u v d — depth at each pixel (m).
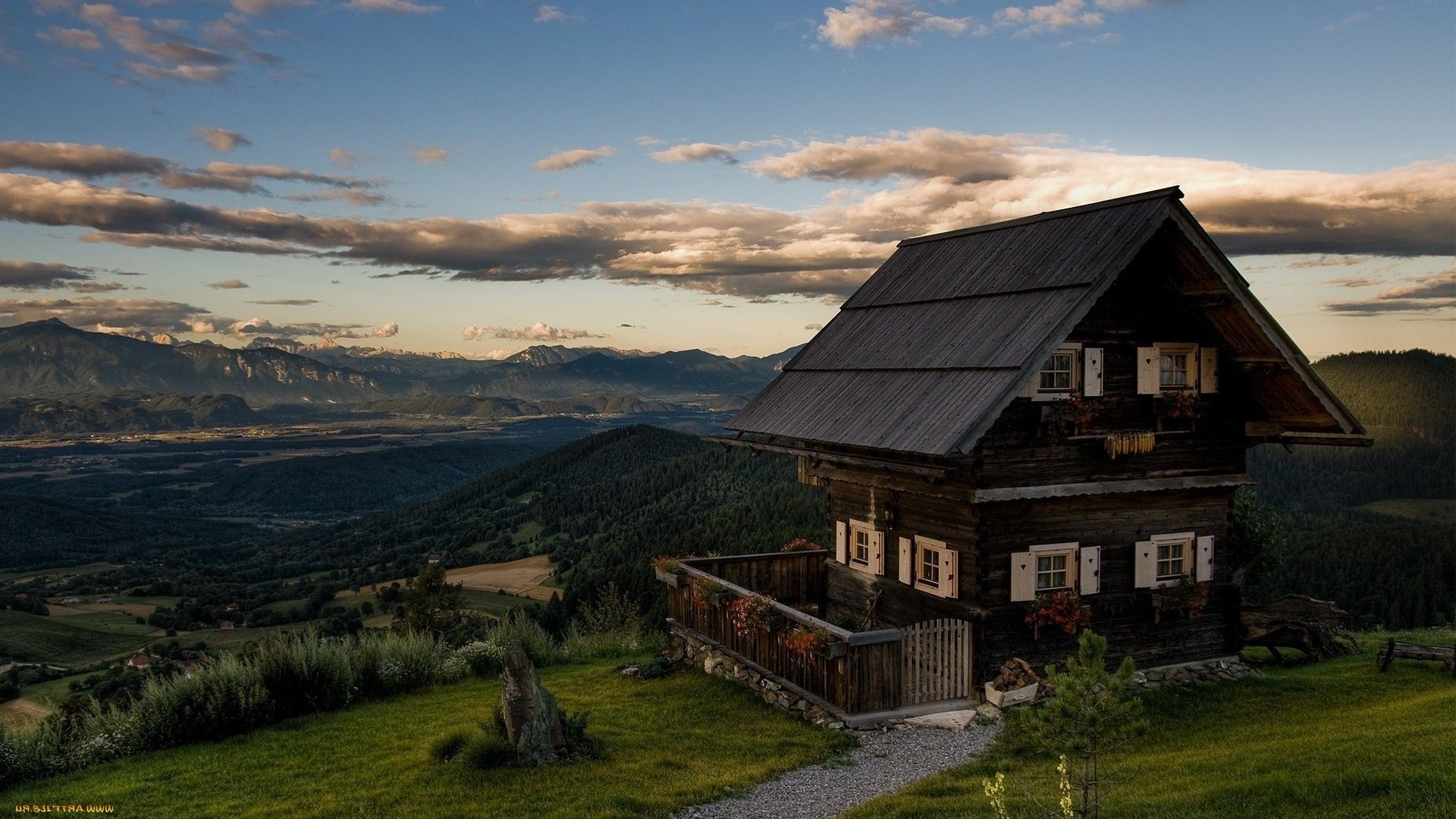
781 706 19.41
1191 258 20.28
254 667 21.22
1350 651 24.06
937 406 18.95
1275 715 18.20
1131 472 20.98
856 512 24.25
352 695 22.66
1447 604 90.44
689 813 13.84
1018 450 19.66
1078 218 21.45
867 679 17.92
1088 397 20.31
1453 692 17.58
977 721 18.11
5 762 17.36
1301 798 11.99
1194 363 21.80
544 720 16.30
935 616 20.89
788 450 23.05
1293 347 20.78
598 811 13.60
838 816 13.52
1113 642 21.02
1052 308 19.06
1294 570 98.81
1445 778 11.70
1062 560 20.59
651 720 19.00
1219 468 22.25
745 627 20.75
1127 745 16.84
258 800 15.23
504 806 14.05
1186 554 21.91
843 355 24.52
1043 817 12.52
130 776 17.17
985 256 23.31
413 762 16.61
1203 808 12.22
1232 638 22.38
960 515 20.11
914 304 24.02
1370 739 14.51
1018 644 19.84
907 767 15.77
